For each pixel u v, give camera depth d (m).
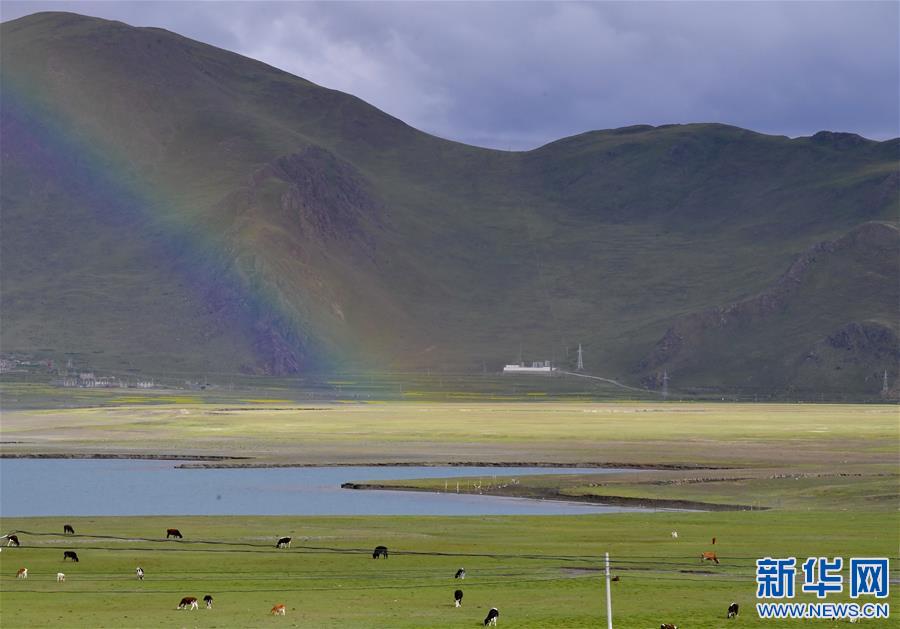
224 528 102.69
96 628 66.62
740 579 80.25
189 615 70.12
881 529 101.44
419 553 90.69
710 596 74.81
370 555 89.75
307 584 79.31
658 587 77.56
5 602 73.69
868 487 136.12
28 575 82.50
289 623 68.00
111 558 88.50
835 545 93.06
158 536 98.25
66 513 118.94
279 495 133.38
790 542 94.69
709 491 135.25
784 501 126.94
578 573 83.00
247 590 77.38
